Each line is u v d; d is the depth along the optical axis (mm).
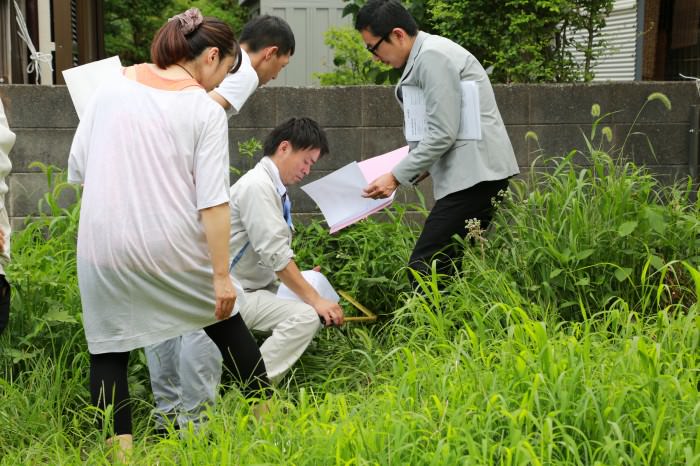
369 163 4348
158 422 3490
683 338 2961
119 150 3027
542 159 5441
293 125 3744
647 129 5473
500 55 6094
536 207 4156
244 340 3277
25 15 7090
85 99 4109
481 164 4027
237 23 15992
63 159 5289
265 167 3703
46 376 3459
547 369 2760
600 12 6500
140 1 15258
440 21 6641
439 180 4113
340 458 2404
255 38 4000
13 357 3580
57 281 3920
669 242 3908
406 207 5203
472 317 3672
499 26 6152
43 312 3748
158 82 3088
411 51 4070
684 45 7934
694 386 2695
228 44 3191
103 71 4141
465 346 3270
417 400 2861
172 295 3107
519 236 4035
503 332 3430
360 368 3881
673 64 8062
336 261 4828
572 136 5449
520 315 3305
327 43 8836
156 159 3018
